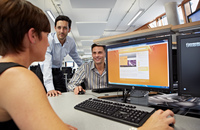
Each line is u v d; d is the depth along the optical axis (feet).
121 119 1.91
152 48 2.57
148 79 2.65
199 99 3.02
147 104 2.71
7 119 1.16
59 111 2.41
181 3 14.02
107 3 11.73
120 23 19.98
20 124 0.97
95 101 2.72
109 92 4.14
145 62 2.68
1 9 1.21
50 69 5.26
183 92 2.23
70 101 3.11
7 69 1.09
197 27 2.59
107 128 1.73
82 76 5.10
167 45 2.38
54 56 6.36
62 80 6.86
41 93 1.07
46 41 1.57
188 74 2.18
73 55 7.81
